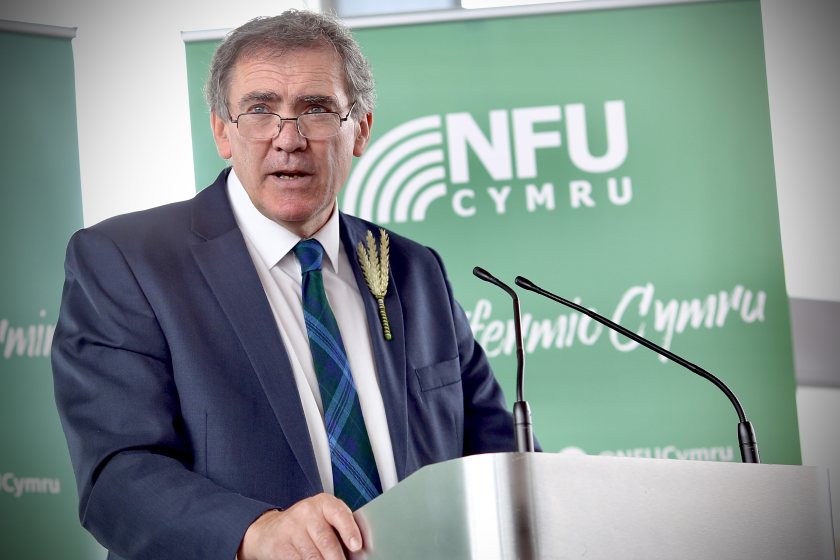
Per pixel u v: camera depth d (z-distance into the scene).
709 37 4.95
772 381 4.82
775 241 4.87
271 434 2.71
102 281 2.81
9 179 4.71
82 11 5.34
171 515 2.40
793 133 5.36
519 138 4.91
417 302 3.12
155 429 2.66
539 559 1.85
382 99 4.93
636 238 4.88
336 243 3.09
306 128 2.92
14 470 4.61
